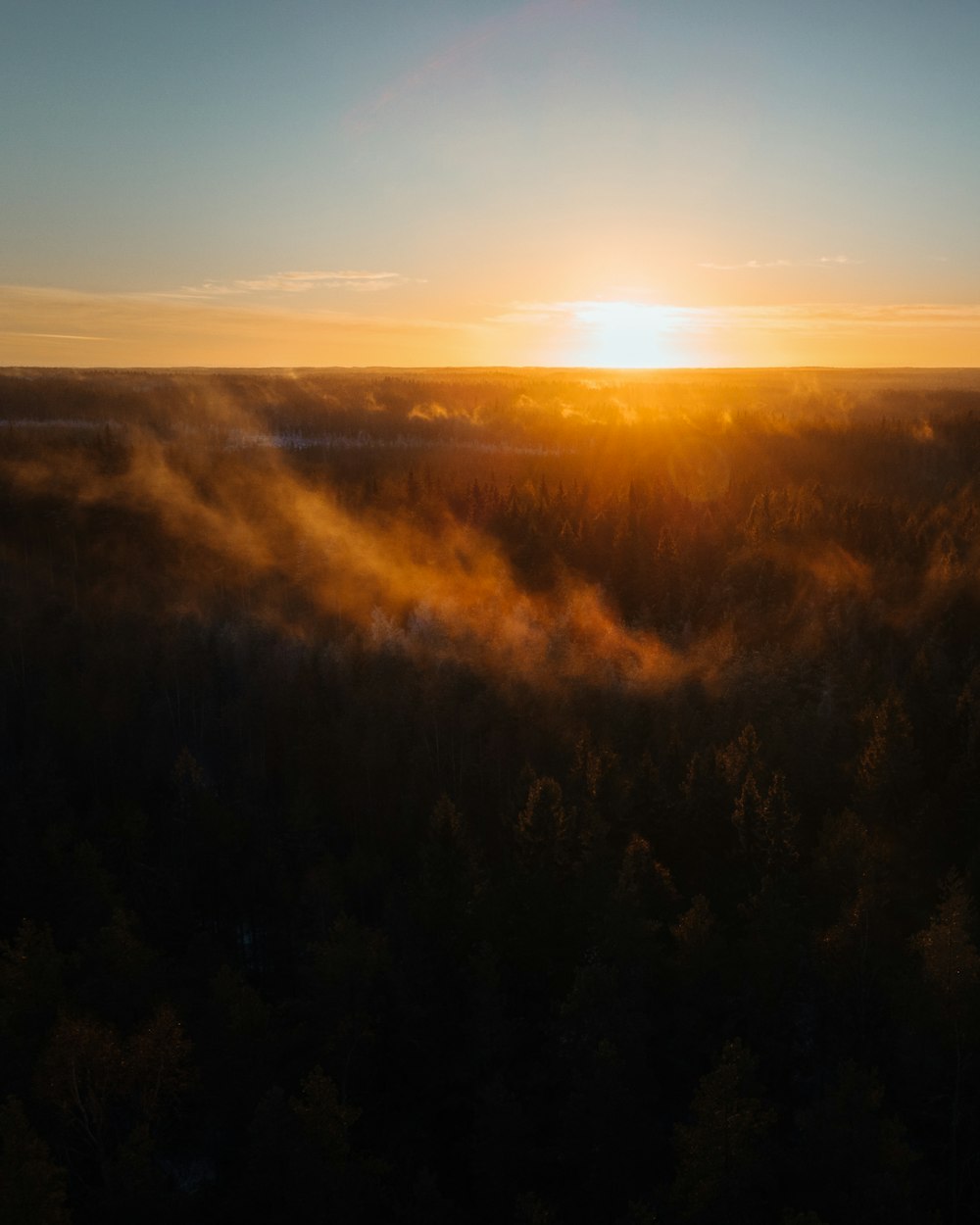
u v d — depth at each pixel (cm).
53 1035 3206
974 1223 3092
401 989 3919
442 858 4347
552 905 4156
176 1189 3366
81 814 6338
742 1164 2745
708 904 3688
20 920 4853
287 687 7256
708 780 4812
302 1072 3706
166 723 7212
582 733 5747
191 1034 3772
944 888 3988
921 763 5197
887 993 3497
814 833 4909
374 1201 3164
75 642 8562
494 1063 3825
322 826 5444
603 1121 3150
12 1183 2561
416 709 6531
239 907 5244
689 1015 3606
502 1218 3262
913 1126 3428
